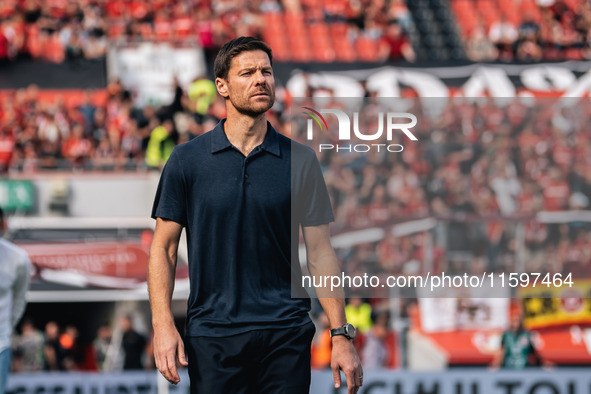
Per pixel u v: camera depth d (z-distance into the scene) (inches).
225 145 331.3
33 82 1898.4
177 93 1547.7
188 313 337.4
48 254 1179.9
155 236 335.6
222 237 328.8
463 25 2267.5
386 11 2255.2
